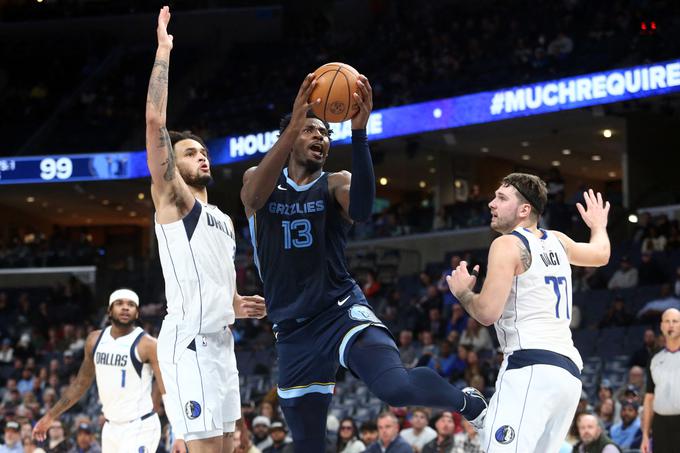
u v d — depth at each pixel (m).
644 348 14.11
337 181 5.29
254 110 27.28
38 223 33.62
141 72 32.22
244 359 19.12
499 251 5.01
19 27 33.88
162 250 5.38
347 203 5.19
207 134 26.00
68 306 24.70
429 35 27.97
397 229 24.97
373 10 31.81
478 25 27.53
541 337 4.99
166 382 5.37
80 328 22.58
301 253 5.24
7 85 32.78
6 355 21.44
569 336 5.09
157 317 22.56
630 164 22.59
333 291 5.26
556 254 5.13
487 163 26.59
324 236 5.25
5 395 18.81
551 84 20.12
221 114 28.03
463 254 21.69
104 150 28.66
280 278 5.29
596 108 20.41
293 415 5.35
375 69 27.80
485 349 15.83
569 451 8.91
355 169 5.00
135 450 7.51
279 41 32.38
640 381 12.27
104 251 29.95
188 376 5.30
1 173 27.09
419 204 29.70
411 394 4.89
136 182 27.89
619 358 14.94
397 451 10.05
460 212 24.17
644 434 8.59
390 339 5.16
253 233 5.39
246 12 32.59
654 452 8.30
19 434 13.34
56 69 32.72
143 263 27.41
